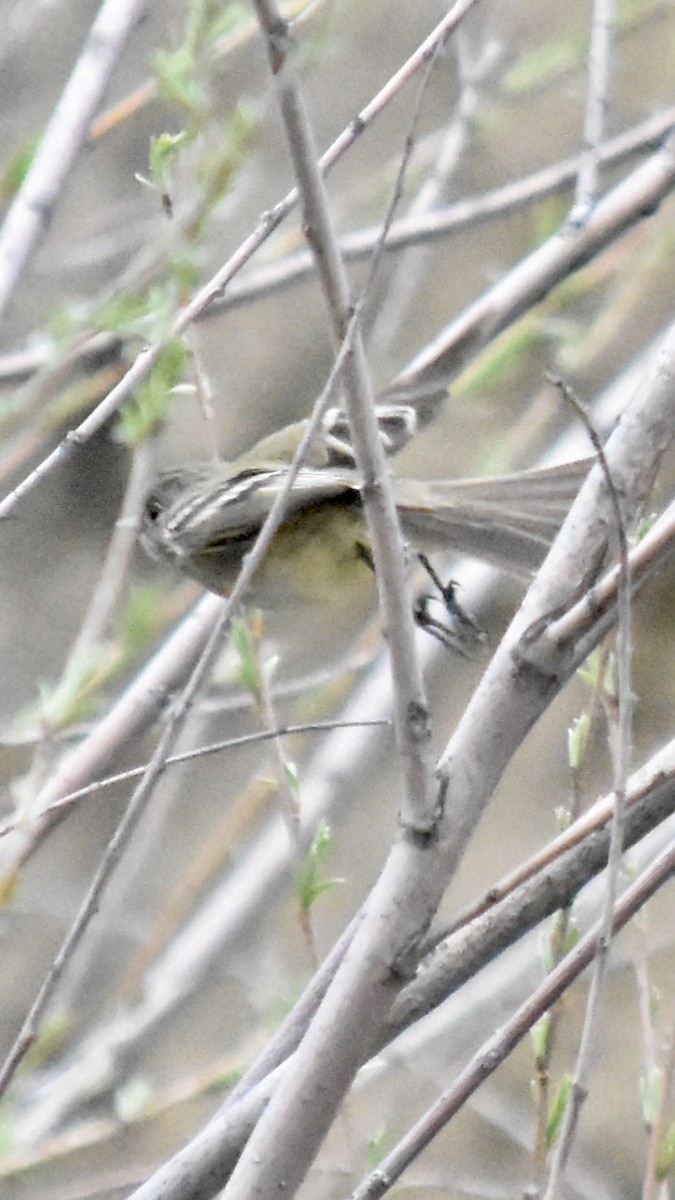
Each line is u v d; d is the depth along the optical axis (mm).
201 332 15258
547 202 11578
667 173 9484
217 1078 9438
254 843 11008
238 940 9797
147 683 8953
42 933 15672
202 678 5859
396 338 11398
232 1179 5762
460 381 9453
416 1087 10484
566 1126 5523
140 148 12555
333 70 14125
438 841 5801
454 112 11648
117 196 12578
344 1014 5773
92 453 15703
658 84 12852
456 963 6426
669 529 5812
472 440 12945
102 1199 11203
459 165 11039
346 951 6281
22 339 11961
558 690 5898
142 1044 9648
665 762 6254
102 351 8852
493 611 10422
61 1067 10531
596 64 9156
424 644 10766
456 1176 12547
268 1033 9305
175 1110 11805
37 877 15688
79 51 11531
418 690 5711
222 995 12609
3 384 9102
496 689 5891
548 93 11539
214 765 15312
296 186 5371
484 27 12227
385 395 9078
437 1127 5746
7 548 16469
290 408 15820
